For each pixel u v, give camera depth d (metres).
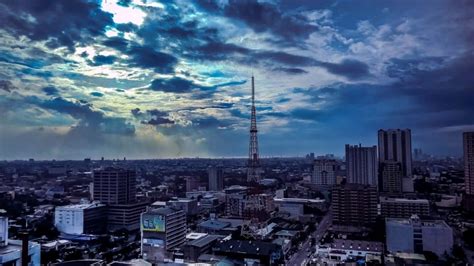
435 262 188.75
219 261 188.12
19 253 129.00
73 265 161.75
